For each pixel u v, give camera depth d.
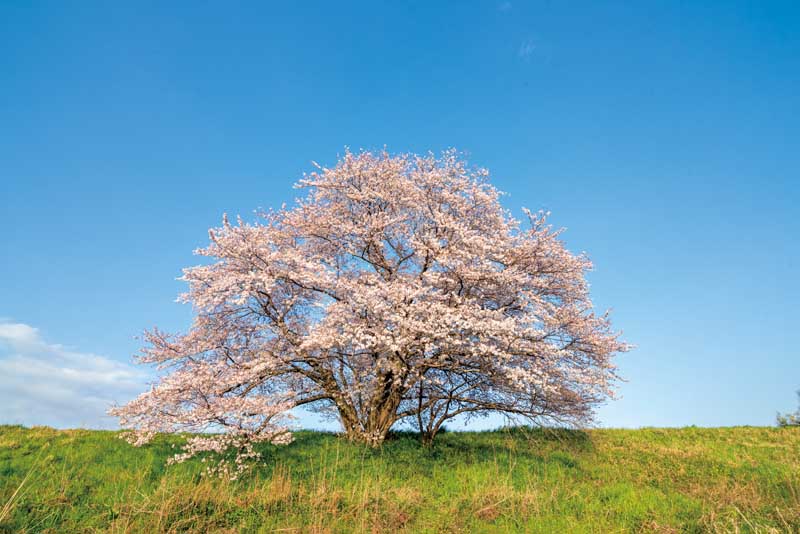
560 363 17.16
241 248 16.55
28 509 11.57
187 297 17.41
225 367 16.83
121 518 11.31
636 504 13.07
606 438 21.45
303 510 12.29
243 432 14.66
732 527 11.39
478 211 19.61
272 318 18.09
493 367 17.05
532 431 21.11
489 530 11.62
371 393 18.45
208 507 12.12
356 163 19.75
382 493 13.21
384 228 19.20
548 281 18.30
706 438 21.62
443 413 18.47
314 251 20.19
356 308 16.66
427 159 20.25
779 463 17.33
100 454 15.72
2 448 15.87
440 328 16.02
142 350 17.41
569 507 13.05
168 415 14.90
